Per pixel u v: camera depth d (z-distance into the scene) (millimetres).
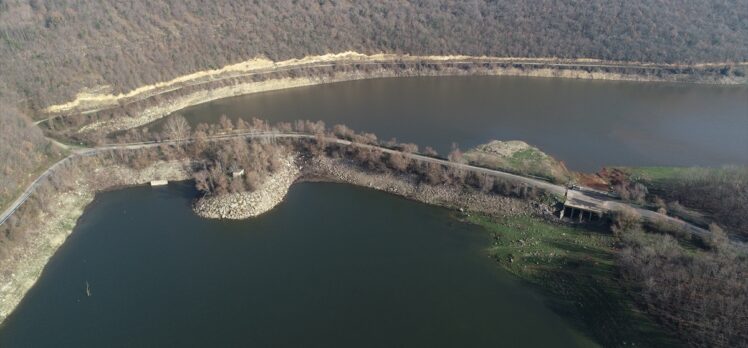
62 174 144500
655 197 137500
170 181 151625
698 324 96938
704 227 124062
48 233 127438
